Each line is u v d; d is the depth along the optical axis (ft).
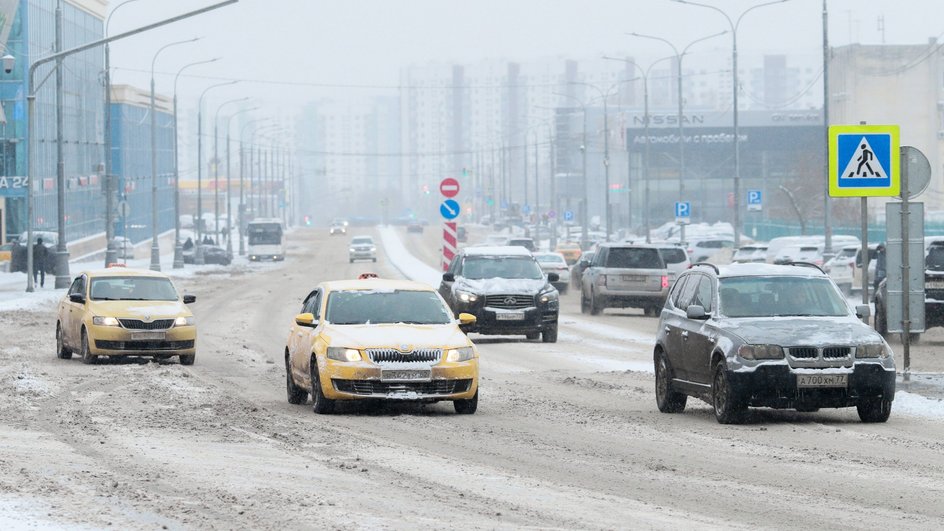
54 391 155.02
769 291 131.75
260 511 79.05
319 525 74.69
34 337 255.29
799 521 77.15
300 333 145.28
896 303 157.48
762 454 105.91
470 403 136.05
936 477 93.76
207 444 111.34
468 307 244.42
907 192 157.07
